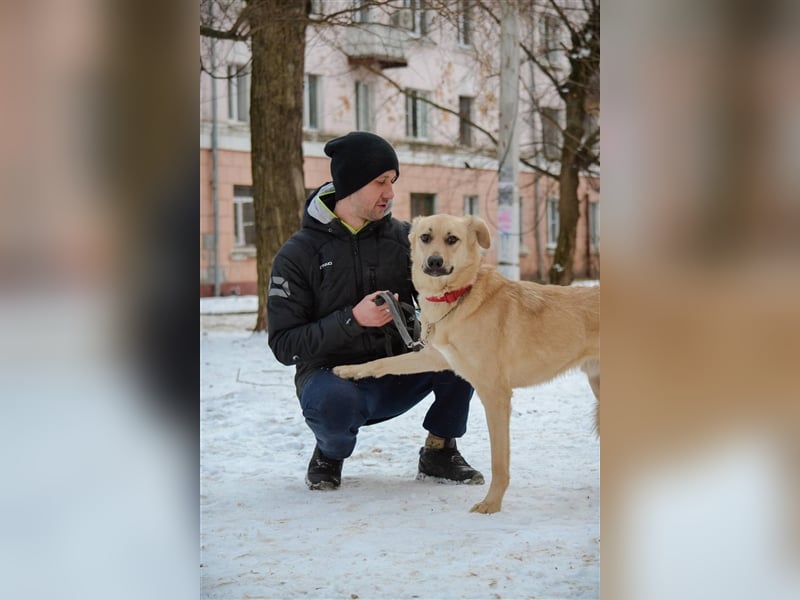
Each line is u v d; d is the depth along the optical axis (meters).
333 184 4.15
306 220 4.18
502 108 11.06
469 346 3.81
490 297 3.87
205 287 19.69
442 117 20.91
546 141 15.14
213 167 19.58
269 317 4.09
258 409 6.15
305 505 3.83
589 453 4.82
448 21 11.62
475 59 13.92
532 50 13.49
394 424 5.62
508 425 3.79
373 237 4.16
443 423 4.18
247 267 20.33
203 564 3.07
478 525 3.51
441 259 3.79
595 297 4.05
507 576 2.92
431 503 3.84
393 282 4.17
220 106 19.62
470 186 21.84
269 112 10.24
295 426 5.55
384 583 2.87
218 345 9.76
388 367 3.97
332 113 20.00
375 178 4.04
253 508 3.79
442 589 2.81
